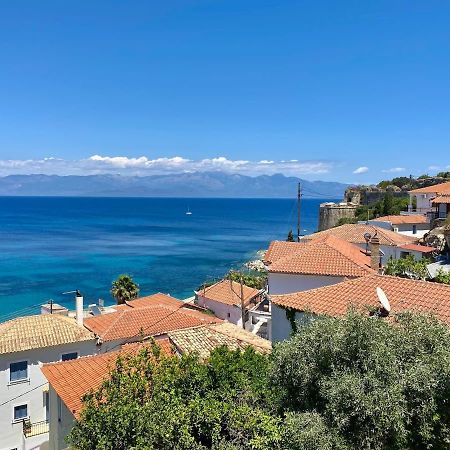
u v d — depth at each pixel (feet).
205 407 46.73
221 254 483.92
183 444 43.93
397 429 36.73
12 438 110.93
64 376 82.48
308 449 37.78
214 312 206.39
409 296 72.28
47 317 125.29
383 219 251.80
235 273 260.83
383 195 406.41
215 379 52.90
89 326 131.85
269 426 42.80
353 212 383.45
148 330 130.11
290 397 45.98
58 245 552.41
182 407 46.62
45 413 115.03
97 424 46.09
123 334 126.31
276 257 146.20
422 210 282.77
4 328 117.39
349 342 41.93
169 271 390.01
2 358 109.70
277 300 83.25
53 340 115.75
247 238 645.10
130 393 49.62
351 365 41.27
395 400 37.19
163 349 83.71
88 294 308.60
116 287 224.53
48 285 335.47
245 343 85.97
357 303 72.95
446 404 40.04
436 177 399.24
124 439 44.39
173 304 191.31
